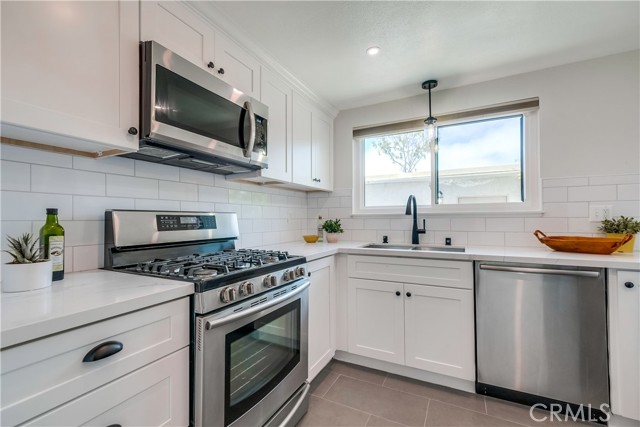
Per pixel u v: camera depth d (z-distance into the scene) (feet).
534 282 5.21
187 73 4.19
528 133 7.09
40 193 3.64
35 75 2.80
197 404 3.28
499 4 4.76
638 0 4.66
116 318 2.64
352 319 6.82
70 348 2.32
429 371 6.14
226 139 4.85
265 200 7.64
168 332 3.10
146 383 2.87
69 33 3.07
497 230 7.19
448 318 5.88
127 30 3.62
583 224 6.38
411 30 5.41
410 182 8.53
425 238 8.00
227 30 5.07
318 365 6.06
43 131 2.91
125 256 4.33
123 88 3.57
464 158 7.84
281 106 6.67
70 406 2.31
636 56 6.06
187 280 3.43
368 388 6.01
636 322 4.55
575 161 6.47
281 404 4.60
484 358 5.59
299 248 6.91
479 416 5.12
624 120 6.12
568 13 4.99
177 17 4.27
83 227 4.05
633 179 6.01
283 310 4.65
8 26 2.62
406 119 8.30
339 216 9.18
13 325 2.03
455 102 7.67
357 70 6.80
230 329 3.62
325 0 4.63
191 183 5.70
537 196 6.95
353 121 9.02
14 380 2.03
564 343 5.01
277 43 5.73
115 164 4.48
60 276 3.43
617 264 4.65
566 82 6.59
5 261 3.33
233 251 5.82
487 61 6.48
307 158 7.73
